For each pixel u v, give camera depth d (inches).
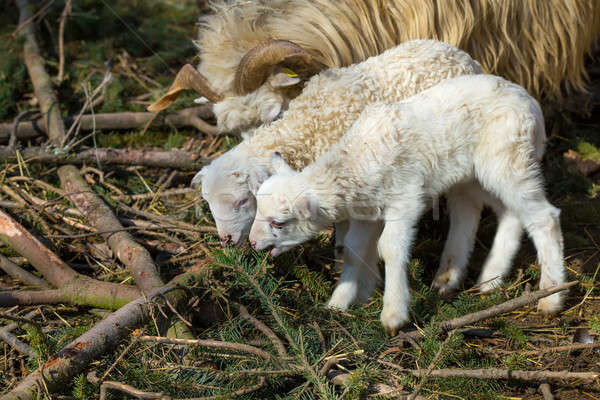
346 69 226.8
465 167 203.0
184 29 404.5
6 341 186.7
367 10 256.8
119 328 175.6
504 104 197.8
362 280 215.5
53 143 290.0
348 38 255.0
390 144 191.9
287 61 228.7
